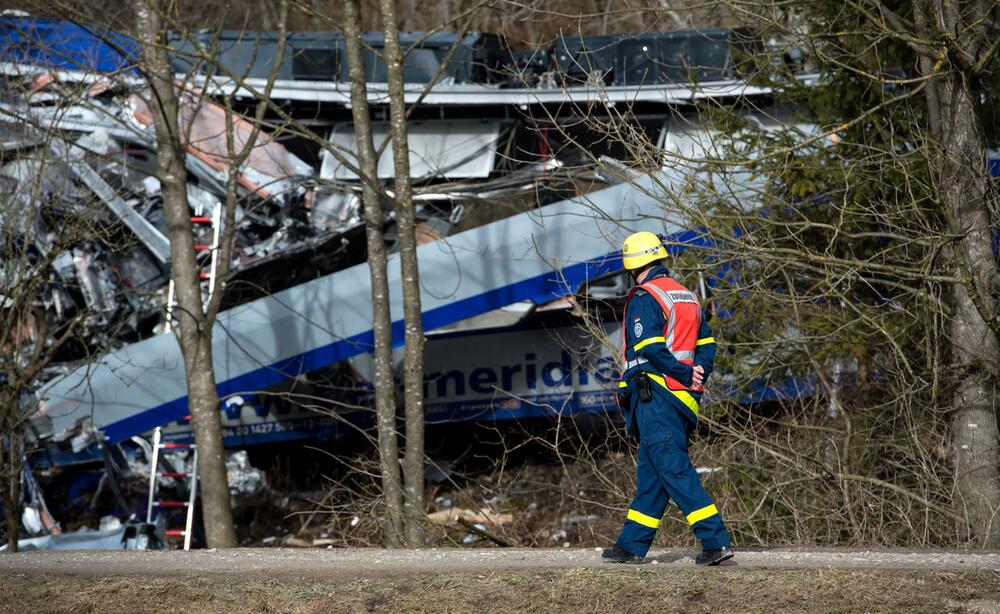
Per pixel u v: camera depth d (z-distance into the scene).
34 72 56.66
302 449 62.91
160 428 58.19
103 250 64.62
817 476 40.31
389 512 44.97
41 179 53.31
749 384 44.56
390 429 46.94
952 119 39.47
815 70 53.06
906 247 42.44
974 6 40.22
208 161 66.06
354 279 57.56
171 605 21.05
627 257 23.89
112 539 51.03
